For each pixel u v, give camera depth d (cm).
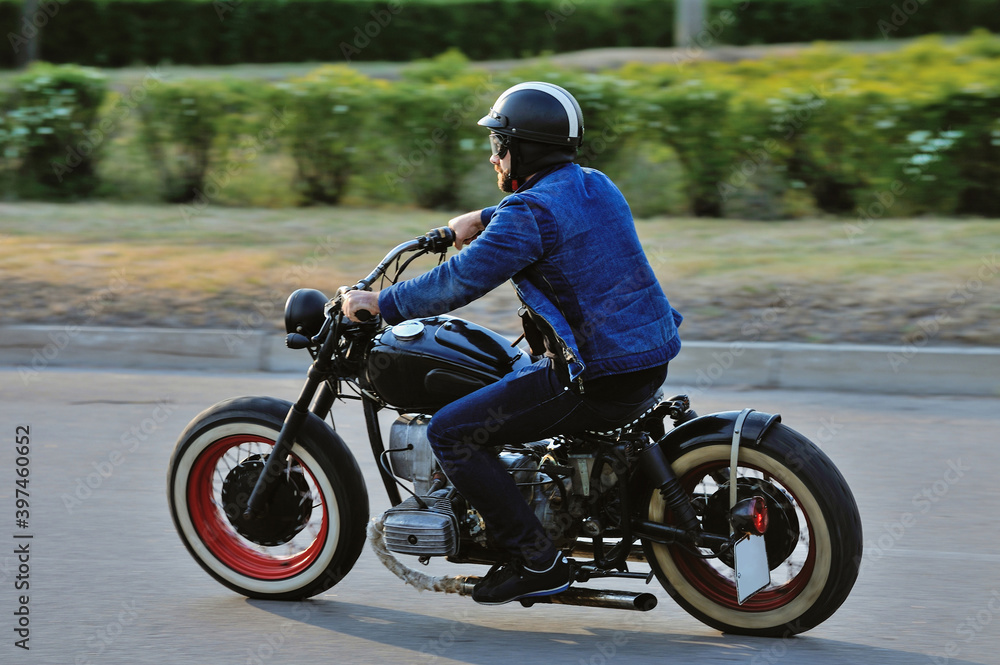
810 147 3909
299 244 3681
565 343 1303
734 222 3903
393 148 4225
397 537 1410
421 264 3400
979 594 1587
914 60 4488
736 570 1378
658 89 4041
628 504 1414
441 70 4512
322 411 1547
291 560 1591
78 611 1528
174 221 4075
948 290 3028
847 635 1454
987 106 3766
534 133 1347
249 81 4409
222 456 1605
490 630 1480
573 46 8319
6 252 3609
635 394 1364
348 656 1389
